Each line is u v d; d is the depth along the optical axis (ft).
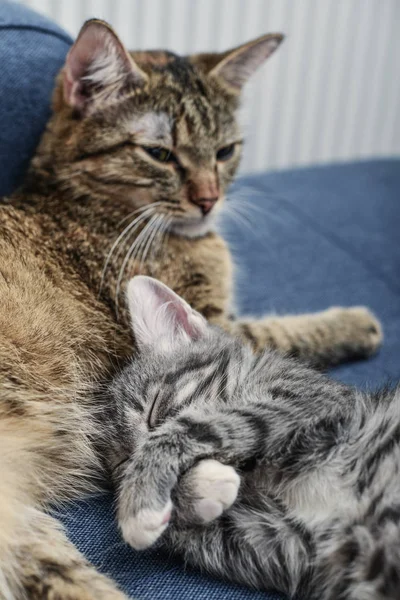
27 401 1.18
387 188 2.26
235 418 1.10
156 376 1.22
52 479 1.19
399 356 1.59
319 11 2.43
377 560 0.96
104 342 1.32
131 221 1.42
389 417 1.08
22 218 1.36
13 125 1.45
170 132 1.43
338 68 2.57
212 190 1.47
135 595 1.01
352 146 2.77
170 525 1.07
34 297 1.27
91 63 1.40
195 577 1.05
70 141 1.42
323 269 1.86
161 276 1.43
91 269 1.37
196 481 1.05
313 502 1.06
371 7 2.50
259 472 1.10
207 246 1.50
